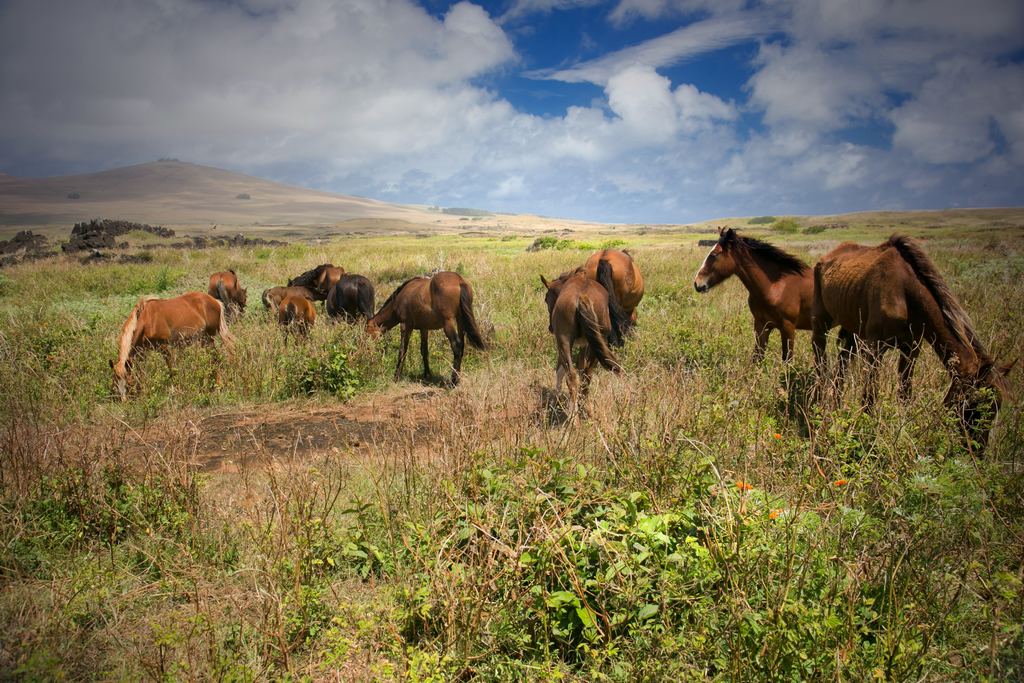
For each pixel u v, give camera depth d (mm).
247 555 4008
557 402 6781
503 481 4180
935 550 3496
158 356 8250
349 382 8367
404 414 7434
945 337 5254
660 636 2873
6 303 16531
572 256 24219
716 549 3107
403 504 4520
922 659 2779
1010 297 9953
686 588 3092
